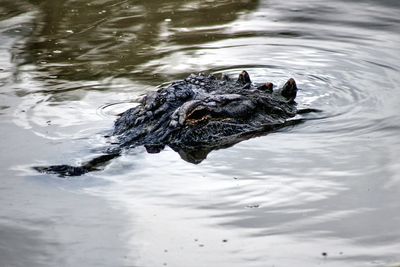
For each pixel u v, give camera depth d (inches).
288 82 1178.0
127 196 866.8
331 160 954.7
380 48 1462.8
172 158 967.6
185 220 805.9
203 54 1448.1
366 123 1075.3
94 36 1609.3
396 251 726.5
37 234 784.9
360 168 926.4
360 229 773.9
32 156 973.8
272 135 1045.8
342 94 1200.8
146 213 824.3
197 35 1593.3
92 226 797.9
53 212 831.1
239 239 761.6
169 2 1894.7
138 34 1615.4
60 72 1362.0
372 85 1239.5
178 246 750.5
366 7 1803.6
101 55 1467.8
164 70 1354.6
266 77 1295.5
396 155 959.6
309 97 1190.3
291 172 922.7
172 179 909.2
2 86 1279.5
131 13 1798.7
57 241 769.6
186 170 933.8
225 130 1045.8
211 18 1736.0
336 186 879.1
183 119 1029.2
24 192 879.1
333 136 1034.1
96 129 1061.8
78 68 1384.1
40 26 1699.1
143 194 871.7
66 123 1091.3
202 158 971.3
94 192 876.6
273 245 747.4
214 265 711.1
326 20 1696.6
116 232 783.7
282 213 816.9
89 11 1824.6
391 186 872.3
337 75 1298.0
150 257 730.8
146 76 1320.1
